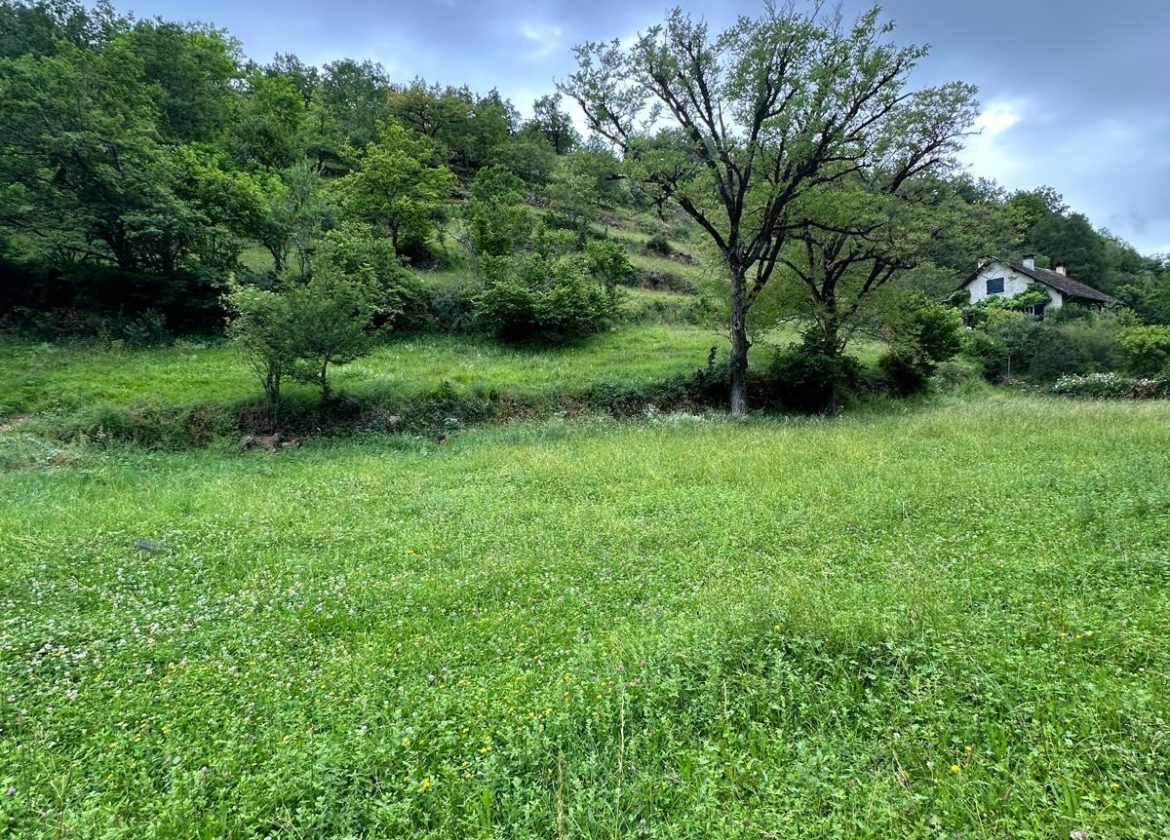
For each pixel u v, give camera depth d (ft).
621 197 159.94
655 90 61.98
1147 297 140.77
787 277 75.82
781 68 58.54
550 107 204.44
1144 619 14.20
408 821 9.53
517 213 100.48
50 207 60.59
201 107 106.42
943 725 11.06
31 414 45.06
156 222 62.49
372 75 196.34
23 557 22.70
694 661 13.65
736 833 8.75
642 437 48.39
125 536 25.46
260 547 24.36
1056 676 12.13
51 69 60.64
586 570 20.76
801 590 16.78
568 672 13.87
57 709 13.17
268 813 9.98
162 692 13.78
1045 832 8.52
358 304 51.72
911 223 64.23
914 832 8.63
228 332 48.88
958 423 48.57
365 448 46.47
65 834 9.37
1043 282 136.36
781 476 32.78
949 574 17.92
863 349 96.43
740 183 62.54
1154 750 9.91
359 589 19.75
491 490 32.76
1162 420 46.42
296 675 14.57
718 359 74.02
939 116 65.46
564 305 80.59
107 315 62.75
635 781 10.19
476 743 11.48
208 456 43.27
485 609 18.13
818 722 11.73
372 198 91.86
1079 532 20.83
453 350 74.08
